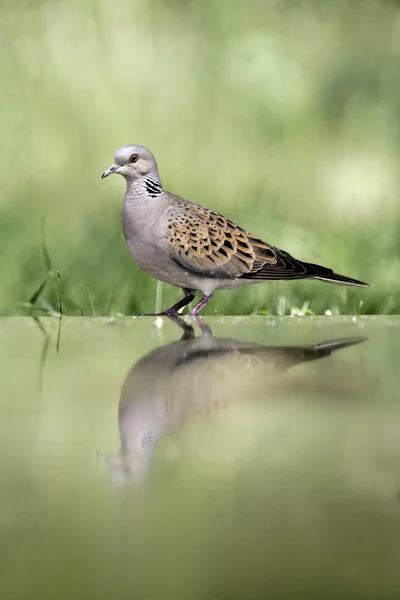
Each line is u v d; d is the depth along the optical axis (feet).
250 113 71.77
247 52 76.54
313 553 7.23
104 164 64.13
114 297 39.70
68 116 69.56
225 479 9.20
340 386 14.44
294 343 20.02
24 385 14.76
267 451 10.32
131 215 31.73
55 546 7.47
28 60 74.84
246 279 31.86
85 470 9.65
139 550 7.32
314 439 10.87
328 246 50.21
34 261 47.29
